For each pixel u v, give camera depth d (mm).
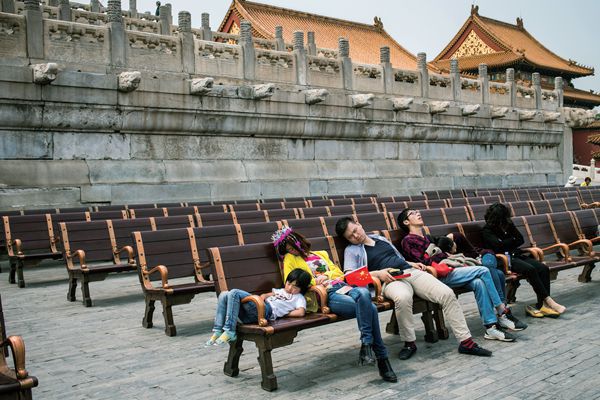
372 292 6215
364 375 5309
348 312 5383
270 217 11461
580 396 4621
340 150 22625
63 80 15359
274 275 5926
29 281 10984
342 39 22562
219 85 18453
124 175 16766
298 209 12008
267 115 19703
